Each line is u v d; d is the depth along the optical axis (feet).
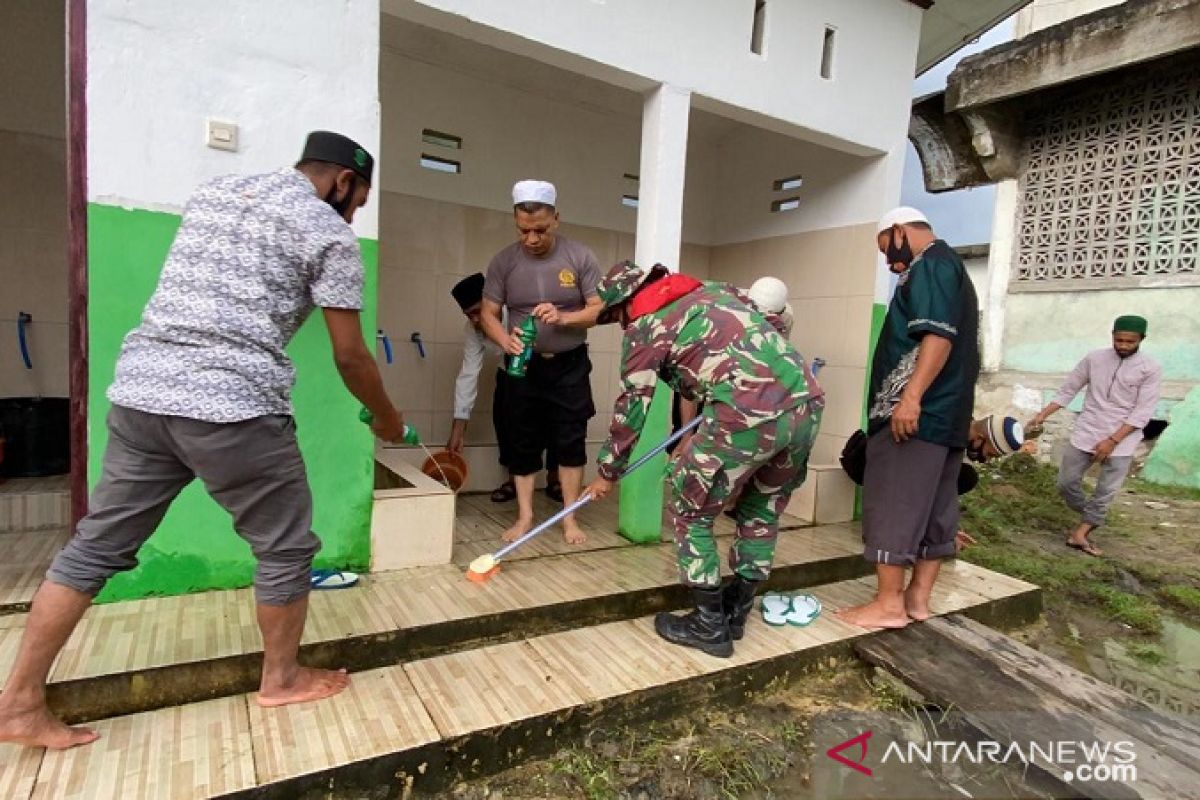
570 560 9.22
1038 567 12.35
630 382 7.41
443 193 12.50
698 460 7.14
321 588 7.68
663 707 6.75
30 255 10.58
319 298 5.30
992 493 18.30
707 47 9.73
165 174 6.81
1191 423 18.98
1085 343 21.01
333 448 7.86
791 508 12.38
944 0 16.85
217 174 7.06
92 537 5.09
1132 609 10.57
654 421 9.93
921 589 8.71
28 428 9.91
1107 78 19.94
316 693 6.08
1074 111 21.01
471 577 8.00
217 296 5.05
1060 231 21.61
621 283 7.72
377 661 6.78
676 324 7.26
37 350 10.75
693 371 7.18
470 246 12.90
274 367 5.25
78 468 6.75
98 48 6.42
